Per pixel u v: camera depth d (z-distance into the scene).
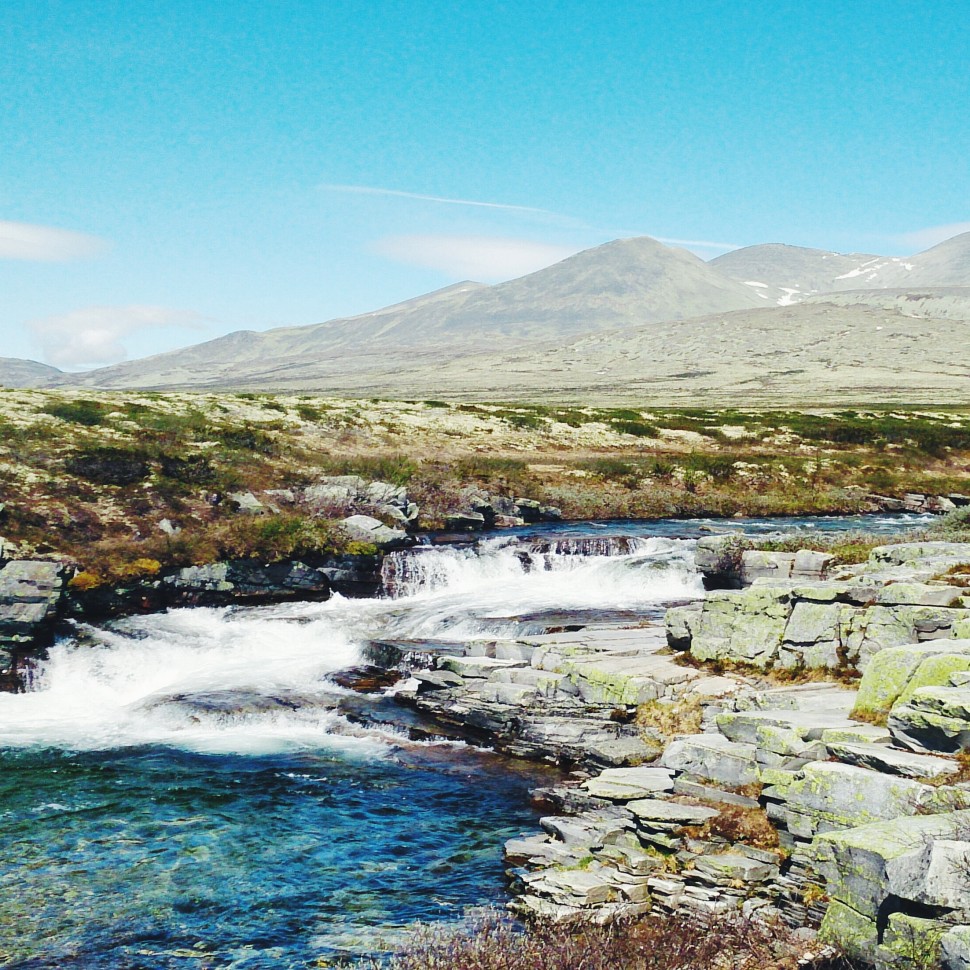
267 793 21.98
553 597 40.47
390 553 43.50
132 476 48.09
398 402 90.69
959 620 19.52
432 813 20.70
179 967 14.76
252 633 35.31
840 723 17.11
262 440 62.62
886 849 12.04
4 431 53.31
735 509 62.94
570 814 19.64
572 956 13.70
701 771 18.11
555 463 67.69
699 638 24.86
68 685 31.56
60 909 16.59
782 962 13.00
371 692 29.36
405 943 15.17
